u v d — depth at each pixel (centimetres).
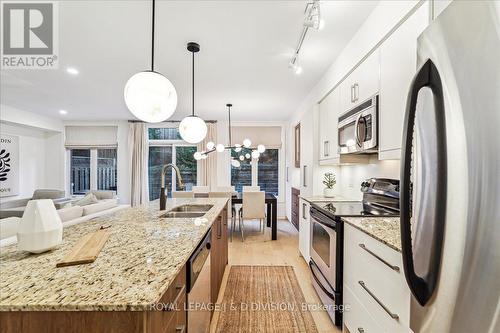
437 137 66
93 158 632
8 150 516
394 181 211
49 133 611
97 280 84
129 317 73
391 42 172
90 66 300
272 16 203
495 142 49
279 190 642
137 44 248
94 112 533
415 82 71
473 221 54
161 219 187
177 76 332
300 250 357
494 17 49
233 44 248
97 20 209
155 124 623
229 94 412
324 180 347
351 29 220
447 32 63
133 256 107
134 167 611
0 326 73
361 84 219
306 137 378
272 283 271
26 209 108
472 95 55
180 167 648
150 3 187
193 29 222
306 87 374
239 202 462
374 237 136
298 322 203
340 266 188
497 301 48
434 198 67
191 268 121
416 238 76
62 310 70
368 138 199
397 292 119
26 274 88
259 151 506
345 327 184
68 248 116
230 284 268
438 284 65
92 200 454
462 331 56
